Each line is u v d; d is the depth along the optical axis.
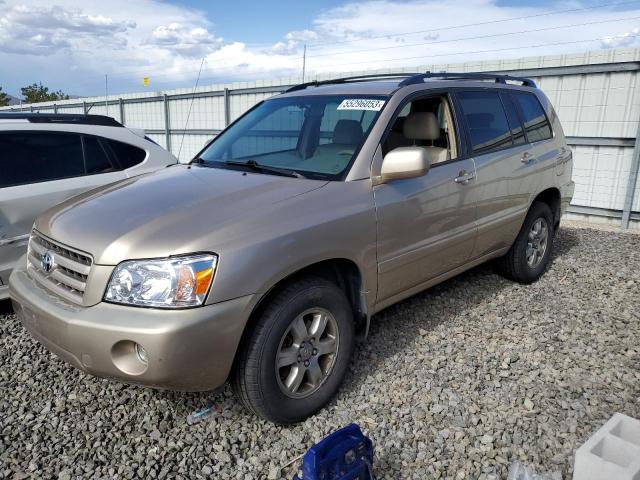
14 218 4.36
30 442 2.75
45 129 4.78
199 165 3.79
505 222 4.42
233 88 14.01
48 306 2.64
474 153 4.05
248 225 2.62
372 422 2.85
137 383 2.46
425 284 3.80
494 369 3.39
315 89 4.14
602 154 8.64
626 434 2.43
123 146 5.26
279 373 2.73
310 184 3.07
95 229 2.70
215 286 2.42
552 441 2.69
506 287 4.91
